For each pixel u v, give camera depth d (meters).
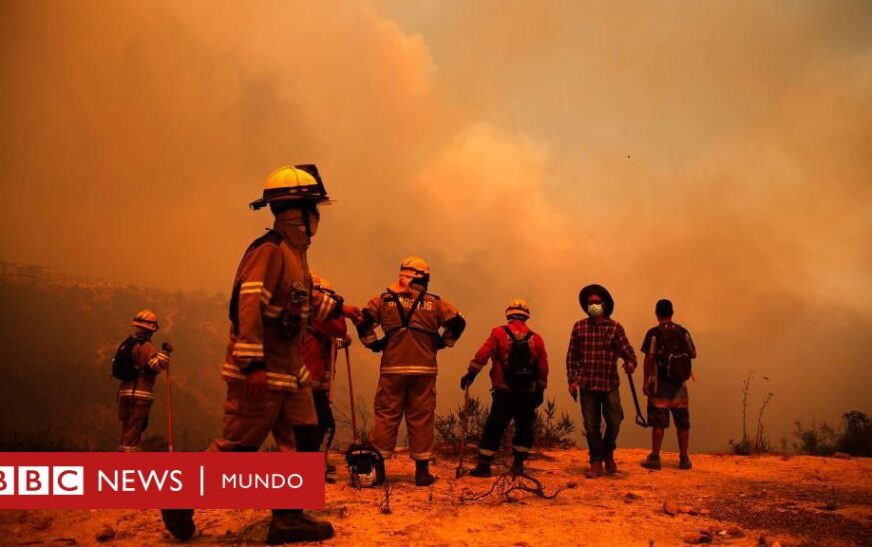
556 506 6.26
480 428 10.70
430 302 7.60
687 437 9.24
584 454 10.75
